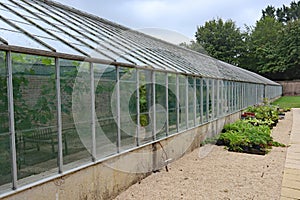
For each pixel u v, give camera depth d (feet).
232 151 27.63
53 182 12.62
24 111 11.68
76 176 13.87
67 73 13.74
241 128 34.27
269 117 47.34
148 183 18.72
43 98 12.45
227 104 40.16
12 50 10.99
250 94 59.36
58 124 13.08
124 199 16.19
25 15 15.62
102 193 15.62
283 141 32.68
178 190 17.44
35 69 12.13
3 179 10.83
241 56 148.46
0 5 14.98
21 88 11.57
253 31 172.04
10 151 11.02
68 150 13.67
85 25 21.43
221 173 20.75
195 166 22.52
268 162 23.76
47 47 12.74
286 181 19.06
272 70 141.49
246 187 17.95
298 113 63.36
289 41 137.80
